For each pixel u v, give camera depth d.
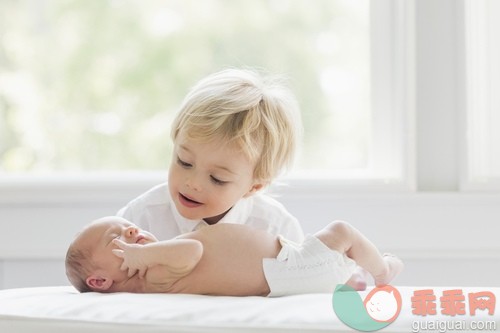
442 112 2.04
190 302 1.10
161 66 3.43
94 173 2.16
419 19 2.05
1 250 2.06
